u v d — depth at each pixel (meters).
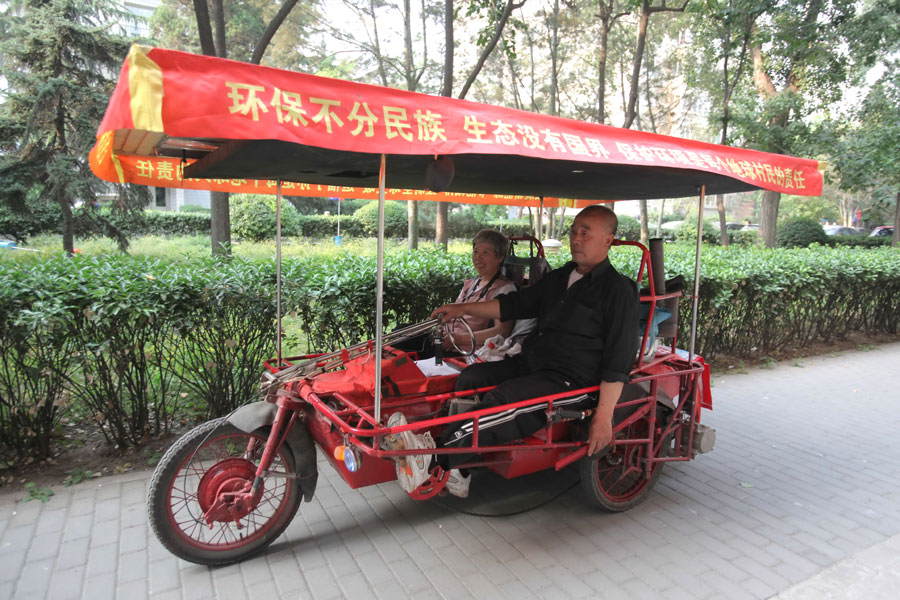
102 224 9.38
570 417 2.80
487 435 2.61
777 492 3.56
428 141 1.91
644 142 2.49
